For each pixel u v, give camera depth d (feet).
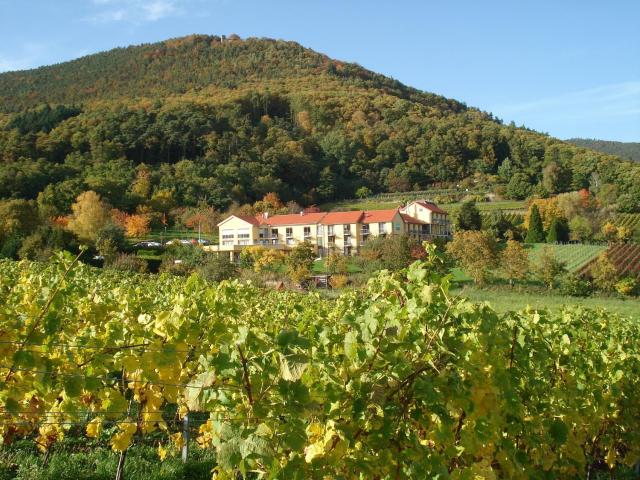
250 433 9.34
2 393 13.37
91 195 177.78
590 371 19.49
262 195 279.69
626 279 125.59
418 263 13.00
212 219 230.48
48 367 12.86
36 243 122.21
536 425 14.62
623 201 260.21
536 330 17.56
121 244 148.77
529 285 135.74
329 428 10.09
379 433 10.58
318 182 321.52
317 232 223.51
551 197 280.72
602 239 219.20
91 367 13.70
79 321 18.22
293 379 9.69
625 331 26.45
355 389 10.48
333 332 13.14
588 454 20.02
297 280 131.44
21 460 20.35
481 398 12.28
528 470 14.11
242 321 19.74
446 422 11.41
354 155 356.79
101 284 32.19
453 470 13.14
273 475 8.98
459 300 12.92
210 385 10.40
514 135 373.81
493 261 138.31
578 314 23.95
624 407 20.33
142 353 14.40
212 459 22.26
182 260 135.85
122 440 15.88
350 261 162.81
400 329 11.08
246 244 216.33
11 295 18.35
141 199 228.02
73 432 23.91
